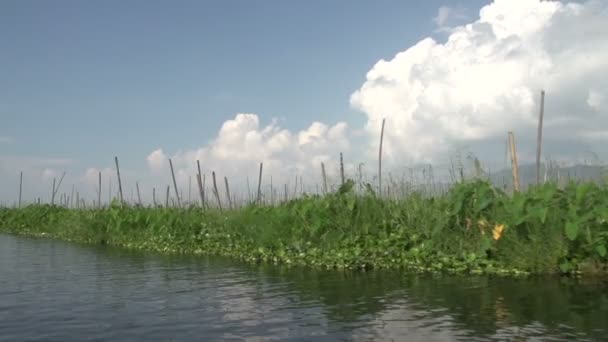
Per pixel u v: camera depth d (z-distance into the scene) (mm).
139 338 5895
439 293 7875
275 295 8242
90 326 6465
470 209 10547
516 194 9898
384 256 10859
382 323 6234
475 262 9742
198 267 12102
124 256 15070
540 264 9078
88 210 24234
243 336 5883
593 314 6293
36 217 28984
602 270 8766
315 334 5871
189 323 6531
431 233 10742
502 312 6535
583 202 9383
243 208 15906
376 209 12031
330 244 11898
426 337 5613
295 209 13273
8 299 8336
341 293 8195
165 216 18781
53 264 13172
